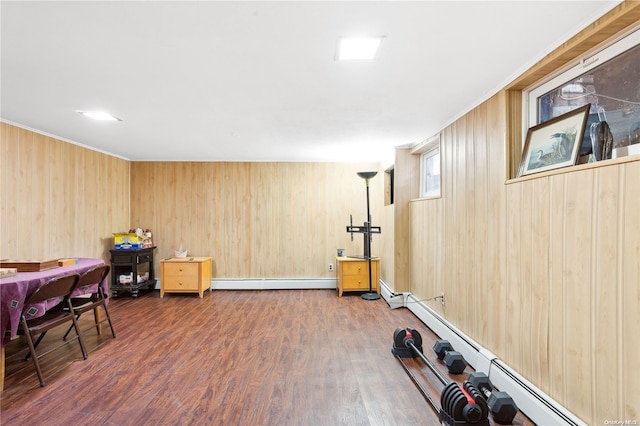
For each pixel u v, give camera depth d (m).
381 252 5.53
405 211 4.61
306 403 2.21
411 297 4.39
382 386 2.43
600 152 1.65
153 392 2.34
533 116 2.24
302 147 4.62
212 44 1.81
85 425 1.97
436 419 2.04
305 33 1.71
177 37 1.74
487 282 2.57
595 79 1.76
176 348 3.13
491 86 2.43
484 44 1.83
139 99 2.68
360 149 4.75
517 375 2.16
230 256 5.69
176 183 5.67
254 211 5.71
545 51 1.89
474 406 1.86
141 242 5.21
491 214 2.52
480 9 1.51
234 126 3.53
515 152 2.31
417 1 1.44
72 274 2.78
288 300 4.93
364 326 3.76
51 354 2.99
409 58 1.99
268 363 2.81
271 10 1.50
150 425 1.97
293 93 2.56
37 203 3.70
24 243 3.52
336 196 5.77
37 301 2.51
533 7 1.49
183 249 5.66
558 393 1.83
